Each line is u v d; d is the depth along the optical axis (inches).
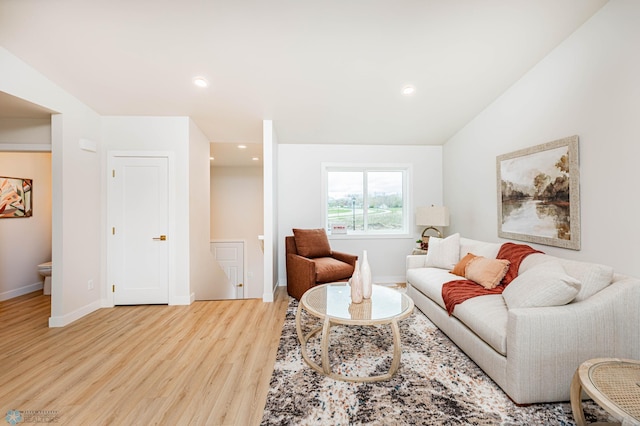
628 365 53.6
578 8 79.7
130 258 131.0
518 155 111.6
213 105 124.3
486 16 81.8
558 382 62.0
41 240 164.1
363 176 180.1
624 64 74.0
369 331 103.2
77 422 58.0
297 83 110.6
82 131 118.1
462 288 96.3
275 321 112.7
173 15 78.7
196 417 59.3
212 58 95.9
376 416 59.3
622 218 75.4
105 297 129.6
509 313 63.2
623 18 73.9
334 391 67.8
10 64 89.4
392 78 109.0
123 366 79.3
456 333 87.9
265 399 65.0
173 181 132.3
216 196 242.4
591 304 63.3
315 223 173.2
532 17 82.5
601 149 80.6
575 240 88.2
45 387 69.7
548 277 68.4
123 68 99.4
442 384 70.3
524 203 109.3
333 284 109.1
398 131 156.4
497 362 67.6
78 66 97.4
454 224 163.2
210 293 170.7
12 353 86.8
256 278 245.1
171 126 132.6
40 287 162.2
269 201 139.5
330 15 80.2
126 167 130.8
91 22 80.1
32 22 79.3
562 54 92.3
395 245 176.4
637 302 62.5
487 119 131.7
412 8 78.7
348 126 148.8
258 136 162.2
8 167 149.3
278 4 76.6
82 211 118.0
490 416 58.9
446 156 171.8
